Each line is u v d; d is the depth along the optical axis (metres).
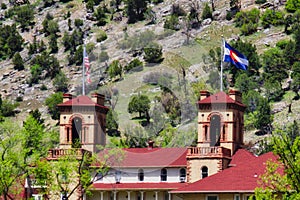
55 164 198.50
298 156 178.88
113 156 168.62
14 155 190.50
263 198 179.38
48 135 196.25
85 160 195.88
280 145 180.25
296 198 176.12
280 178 180.38
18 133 191.88
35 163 194.12
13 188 195.75
